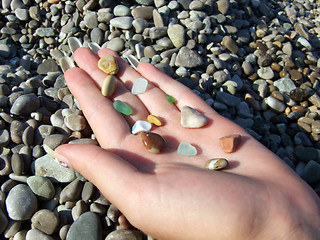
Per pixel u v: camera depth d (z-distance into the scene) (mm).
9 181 217
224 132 209
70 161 182
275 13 434
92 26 336
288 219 150
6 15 358
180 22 336
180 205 154
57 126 251
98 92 226
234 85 298
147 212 160
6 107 260
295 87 310
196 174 162
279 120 292
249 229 150
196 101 235
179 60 300
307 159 257
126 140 204
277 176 168
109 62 248
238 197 150
